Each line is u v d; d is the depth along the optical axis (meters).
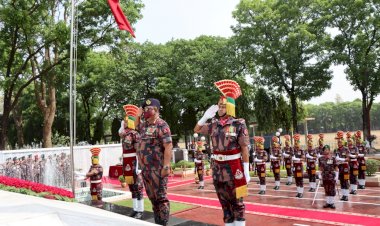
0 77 24.84
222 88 4.68
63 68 26.19
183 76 36.69
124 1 25.22
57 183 18.61
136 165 6.45
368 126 32.41
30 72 29.27
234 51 35.38
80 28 25.42
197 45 38.59
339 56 30.47
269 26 32.06
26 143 43.97
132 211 6.68
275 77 32.94
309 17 33.69
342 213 9.84
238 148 4.48
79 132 43.12
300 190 12.90
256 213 10.44
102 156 23.39
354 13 30.56
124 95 38.56
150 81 38.97
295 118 33.22
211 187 16.53
